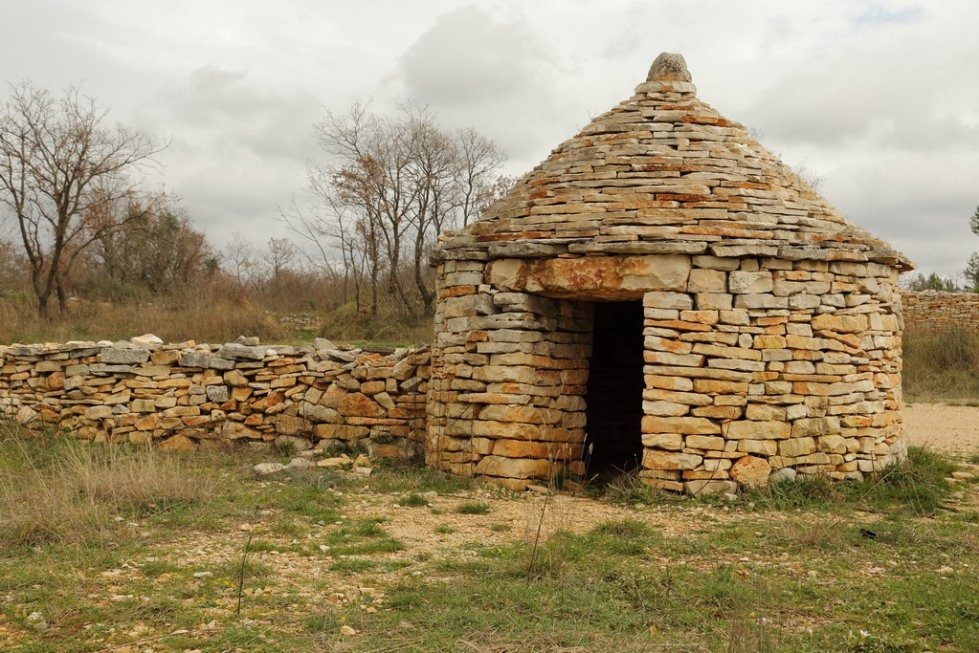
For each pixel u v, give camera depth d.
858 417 9.46
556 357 9.99
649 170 9.70
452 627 5.07
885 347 9.85
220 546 6.81
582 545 6.84
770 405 9.09
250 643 4.81
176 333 22.47
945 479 10.02
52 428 12.44
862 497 8.90
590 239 9.23
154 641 4.82
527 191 10.29
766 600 5.59
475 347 9.85
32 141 25.52
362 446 11.48
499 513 8.36
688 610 5.44
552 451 9.84
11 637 4.82
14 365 12.69
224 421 12.06
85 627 5.00
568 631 4.98
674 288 9.08
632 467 11.45
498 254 9.66
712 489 8.92
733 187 9.59
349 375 11.71
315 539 7.11
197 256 36.78
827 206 10.20
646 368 9.07
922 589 5.85
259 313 24.36
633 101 10.59
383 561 6.49
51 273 25.41
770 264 9.20
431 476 9.91
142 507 7.86
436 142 28.02
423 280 28.34
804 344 9.22
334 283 30.55
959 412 16.97
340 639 4.88
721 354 9.04
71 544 6.65
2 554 6.39
